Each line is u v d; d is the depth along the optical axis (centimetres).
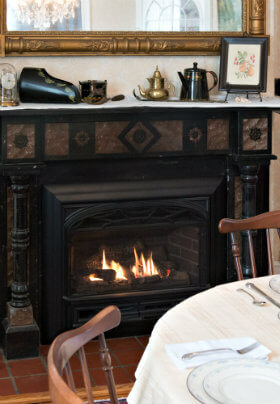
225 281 390
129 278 379
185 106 354
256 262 396
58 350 142
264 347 163
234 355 158
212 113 369
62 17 361
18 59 363
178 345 164
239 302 200
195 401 139
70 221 359
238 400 133
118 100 369
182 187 372
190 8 375
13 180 341
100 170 362
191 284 385
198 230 382
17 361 349
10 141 338
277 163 413
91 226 366
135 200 366
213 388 138
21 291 351
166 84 383
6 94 339
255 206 380
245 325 181
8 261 359
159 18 373
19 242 348
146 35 371
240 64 374
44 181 356
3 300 361
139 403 157
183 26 376
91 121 352
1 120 335
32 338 353
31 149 341
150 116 360
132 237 382
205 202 378
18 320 352
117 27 368
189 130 367
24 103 349
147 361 160
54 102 347
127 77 379
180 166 374
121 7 367
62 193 357
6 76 338
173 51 378
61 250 362
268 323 183
